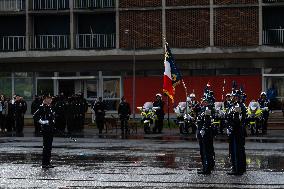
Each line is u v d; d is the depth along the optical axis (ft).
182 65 196.44
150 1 197.88
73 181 62.08
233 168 66.54
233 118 66.28
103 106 142.51
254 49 191.93
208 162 66.95
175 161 80.23
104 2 202.08
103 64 201.26
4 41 209.15
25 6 205.57
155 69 197.98
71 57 201.98
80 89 203.51
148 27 197.98
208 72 195.00
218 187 57.36
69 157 86.22
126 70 199.62
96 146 104.58
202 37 194.90
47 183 60.85
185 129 138.00
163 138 123.75
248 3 192.54
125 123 140.26
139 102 198.70
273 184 59.11
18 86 207.10
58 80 204.44
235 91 67.87
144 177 64.75
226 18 193.77
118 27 199.93
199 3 194.90
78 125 149.18
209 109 67.26
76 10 203.10
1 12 206.69
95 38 205.77
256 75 192.44
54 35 207.51
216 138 120.47
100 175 66.59
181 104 139.74
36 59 204.03
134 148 100.22
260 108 134.00
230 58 193.47
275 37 193.98
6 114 153.28
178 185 58.85
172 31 196.54
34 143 112.16
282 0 190.80
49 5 205.57
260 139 118.32
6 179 63.82
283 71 191.11
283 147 99.30
